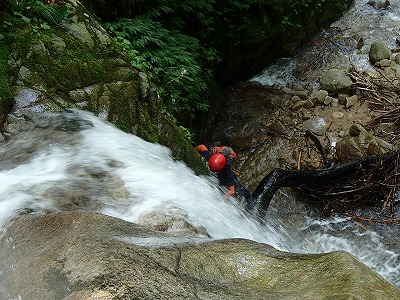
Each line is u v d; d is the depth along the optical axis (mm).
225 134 7895
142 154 3912
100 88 4293
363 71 8766
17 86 3900
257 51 9328
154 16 6523
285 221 6105
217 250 2027
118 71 4543
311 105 8148
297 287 1723
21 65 4023
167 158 4309
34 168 3365
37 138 3646
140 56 5684
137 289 1687
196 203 3414
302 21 10281
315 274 1773
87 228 2266
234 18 8750
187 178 3918
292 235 5934
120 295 1651
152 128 4508
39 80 4023
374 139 6879
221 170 4977
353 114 7859
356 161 6324
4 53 4020
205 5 7469
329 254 1873
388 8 10867
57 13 4594
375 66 9023
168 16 7043
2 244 2412
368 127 7473
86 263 1890
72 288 1768
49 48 4254
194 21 7652
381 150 6719
